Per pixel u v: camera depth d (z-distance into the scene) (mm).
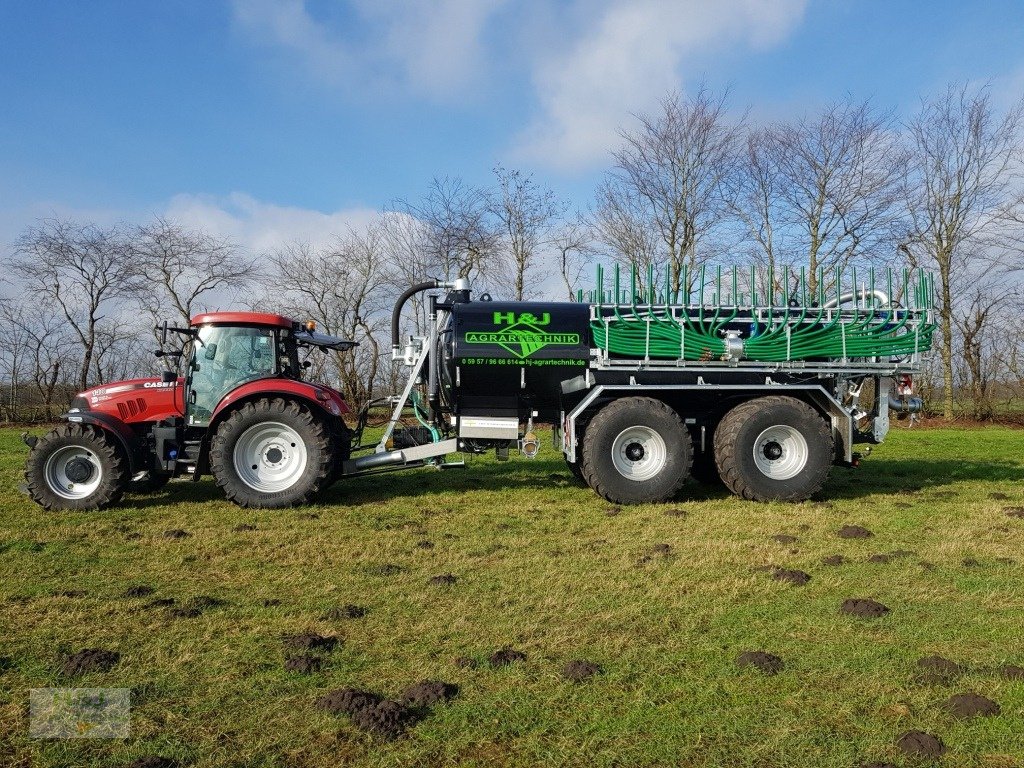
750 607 4137
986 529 6121
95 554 5441
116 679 3211
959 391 26219
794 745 2654
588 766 2545
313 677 3223
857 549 5484
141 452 7359
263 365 7773
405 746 2662
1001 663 3340
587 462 7492
